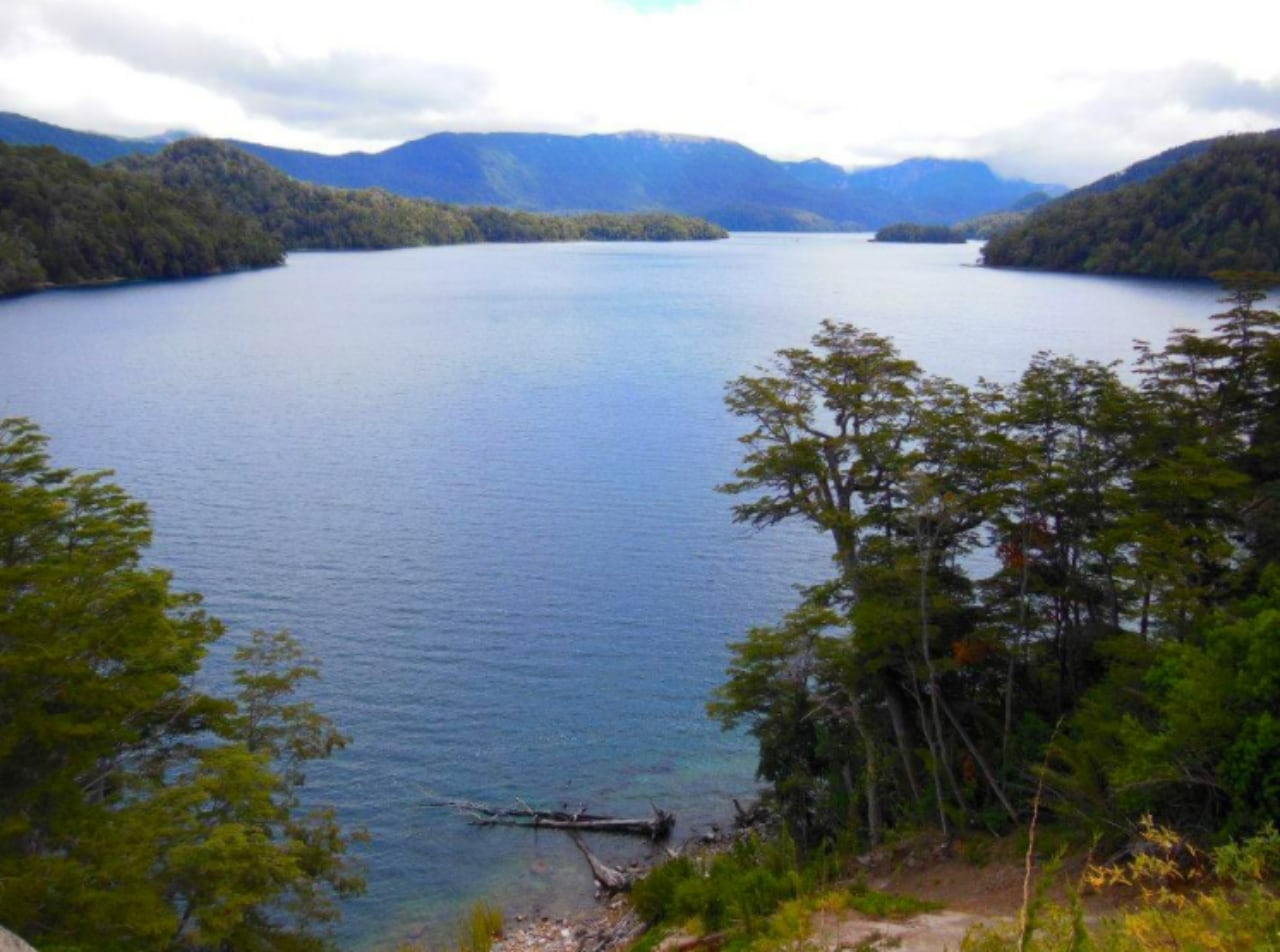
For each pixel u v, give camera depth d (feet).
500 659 161.27
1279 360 117.70
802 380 126.41
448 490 246.47
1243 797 65.57
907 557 104.99
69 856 72.79
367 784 130.82
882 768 108.58
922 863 92.32
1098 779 84.33
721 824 124.67
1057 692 108.88
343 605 177.99
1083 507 107.76
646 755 139.44
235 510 228.63
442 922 108.78
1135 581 105.09
